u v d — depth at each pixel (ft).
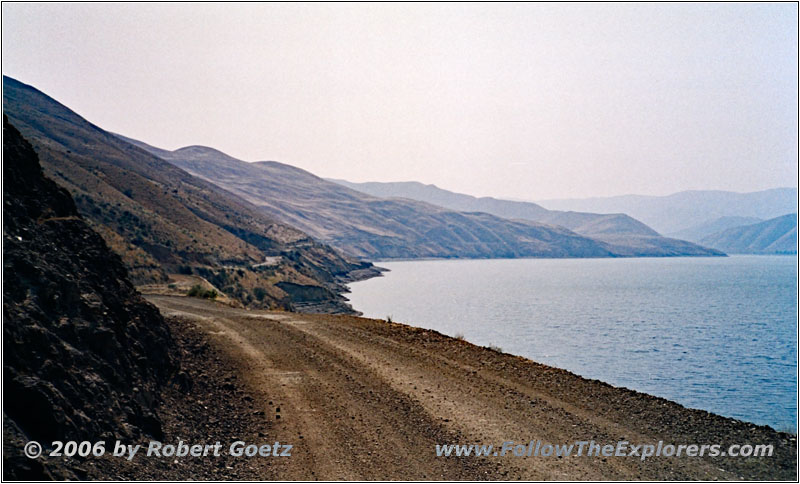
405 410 35.65
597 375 116.78
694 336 178.81
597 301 304.71
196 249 222.48
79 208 189.78
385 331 63.93
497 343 157.07
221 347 53.83
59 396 23.24
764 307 275.18
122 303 40.55
